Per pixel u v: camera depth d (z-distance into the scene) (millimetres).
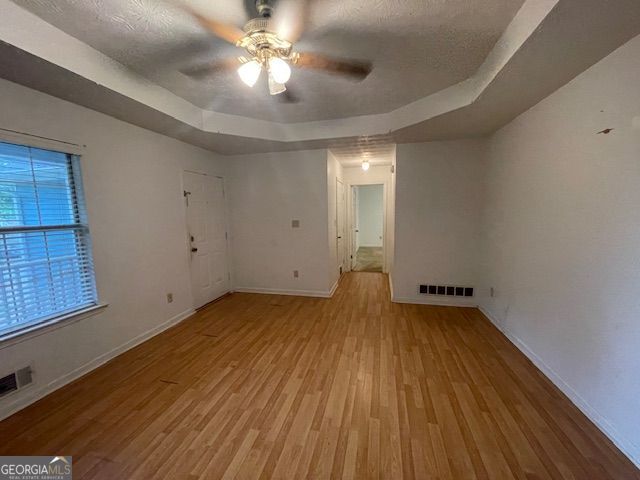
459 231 3646
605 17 1270
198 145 3668
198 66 1782
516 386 2096
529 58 1618
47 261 2105
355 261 6906
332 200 4496
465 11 1507
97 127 2412
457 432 1677
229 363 2467
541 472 1417
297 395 2033
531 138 2387
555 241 2086
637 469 1420
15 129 1875
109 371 2354
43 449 1591
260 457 1527
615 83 1547
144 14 1522
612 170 1577
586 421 1742
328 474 1425
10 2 1444
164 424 1769
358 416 1816
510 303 2801
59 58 1668
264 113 3117
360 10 1490
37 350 2002
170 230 3275
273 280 4473
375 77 2277
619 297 1548
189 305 3598
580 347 1840
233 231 4527
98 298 2430
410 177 3711
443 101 2527
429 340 2840
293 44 1788
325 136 3354
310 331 3098
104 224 2482
